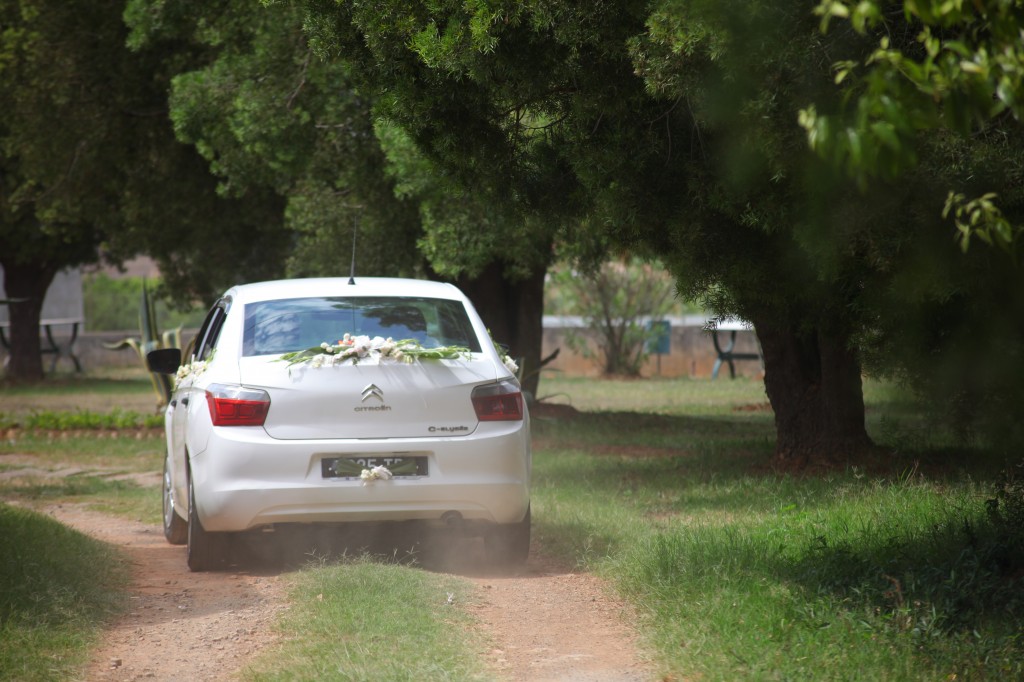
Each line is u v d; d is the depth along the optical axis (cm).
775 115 1020
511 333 3378
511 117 1451
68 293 7919
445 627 969
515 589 1174
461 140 1388
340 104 2447
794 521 1391
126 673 864
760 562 1124
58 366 7225
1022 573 1041
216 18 2708
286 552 1380
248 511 1168
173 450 1455
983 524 1188
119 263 5788
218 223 3669
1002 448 1586
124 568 1302
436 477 1195
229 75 2616
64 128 3177
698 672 833
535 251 2555
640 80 1297
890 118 487
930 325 1434
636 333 5844
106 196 3719
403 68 1325
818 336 1908
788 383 1981
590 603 1105
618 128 1345
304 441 1175
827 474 1836
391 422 1193
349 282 1371
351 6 1348
